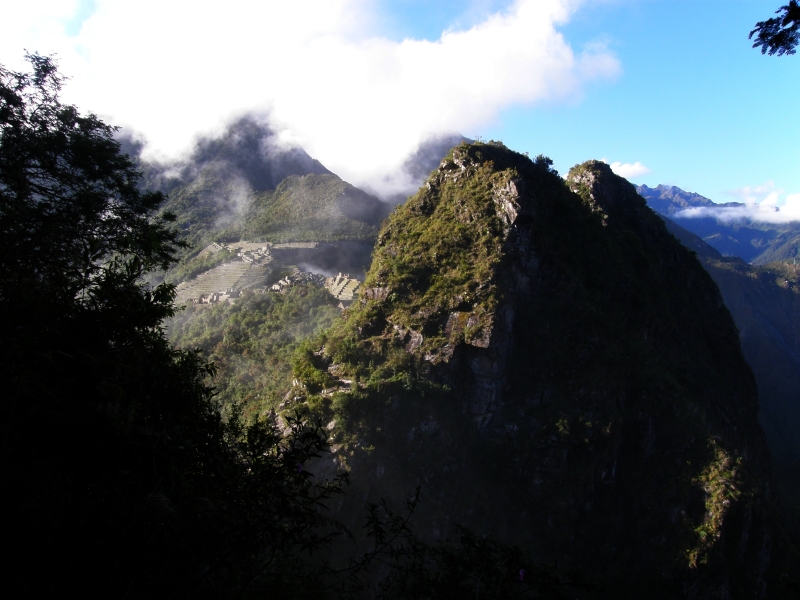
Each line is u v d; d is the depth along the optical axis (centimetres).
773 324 16088
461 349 4178
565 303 4853
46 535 498
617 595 3934
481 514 3759
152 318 885
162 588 550
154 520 548
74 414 609
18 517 496
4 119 1688
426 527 3366
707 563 3916
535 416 4306
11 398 571
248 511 652
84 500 534
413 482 3556
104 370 707
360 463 3288
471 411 4116
